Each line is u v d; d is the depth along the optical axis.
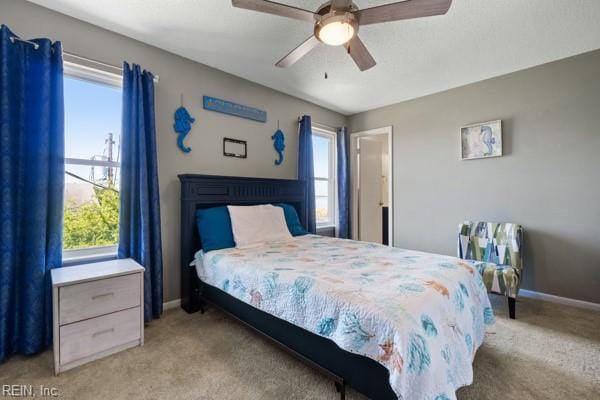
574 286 2.66
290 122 3.68
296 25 2.17
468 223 3.10
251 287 1.78
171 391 1.47
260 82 3.24
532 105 2.87
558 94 2.73
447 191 3.50
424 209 3.71
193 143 2.74
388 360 1.07
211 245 2.38
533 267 2.88
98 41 2.17
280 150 3.52
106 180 2.29
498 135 3.07
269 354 1.82
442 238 3.56
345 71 2.95
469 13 1.99
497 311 2.53
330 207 4.52
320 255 2.14
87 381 1.54
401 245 3.94
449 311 1.34
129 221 2.24
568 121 2.68
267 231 2.70
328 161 4.49
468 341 1.44
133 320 1.90
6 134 1.70
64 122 1.95
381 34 2.25
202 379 1.57
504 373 1.62
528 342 1.98
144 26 2.18
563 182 2.72
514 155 2.99
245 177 2.94
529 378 1.58
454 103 3.42
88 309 1.71
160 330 2.15
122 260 2.14
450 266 1.77
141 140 2.24
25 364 1.69
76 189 2.16
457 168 3.41
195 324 2.25
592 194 2.58
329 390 1.47
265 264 1.88
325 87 3.40
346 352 1.29
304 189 3.61
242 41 2.39
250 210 2.72
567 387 1.50
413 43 2.39
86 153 2.19
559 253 2.74
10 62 1.73
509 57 2.66
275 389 1.48
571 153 2.67
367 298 1.25
